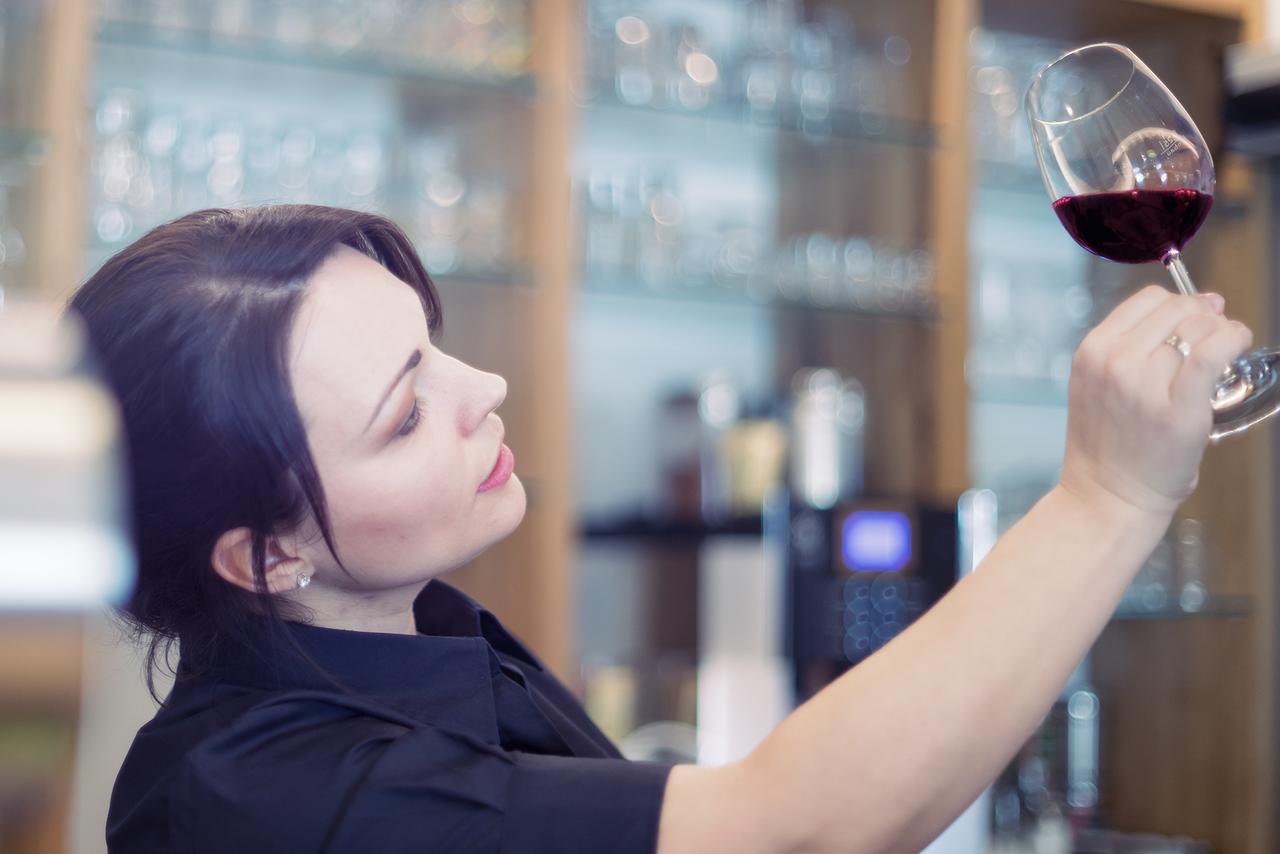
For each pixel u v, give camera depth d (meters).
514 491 0.84
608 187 2.40
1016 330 2.69
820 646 2.37
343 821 0.67
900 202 2.64
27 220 1.87
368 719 0.74
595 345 2.73
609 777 0.69
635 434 2.75
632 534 2.41
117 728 1.23
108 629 0.85
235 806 0.69
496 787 0.69
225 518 0.75
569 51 2.29
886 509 2.40
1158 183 0.79
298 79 2.20
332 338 0.75
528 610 2.23
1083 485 0.67
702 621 2.78
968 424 2.53
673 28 2.44
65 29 1.88
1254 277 2.65
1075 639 0.65
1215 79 2.58
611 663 2.72
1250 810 2.64
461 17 2.24
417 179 2.23
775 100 2.51
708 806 0.66
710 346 2.83
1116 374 0.64
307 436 0.75
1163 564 2.69
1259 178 2.64
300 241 0.77
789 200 2.82
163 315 0.74
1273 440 2.66
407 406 0.77
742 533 2.45
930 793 0.63
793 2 2.59
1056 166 0.83
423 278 0.87
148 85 2.19
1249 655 2.66
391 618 0.85
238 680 0.80
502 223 2.29
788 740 0.65
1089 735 2.71
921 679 0.64
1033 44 2.89
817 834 0.63
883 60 2.64
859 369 2.72
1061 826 2.65
